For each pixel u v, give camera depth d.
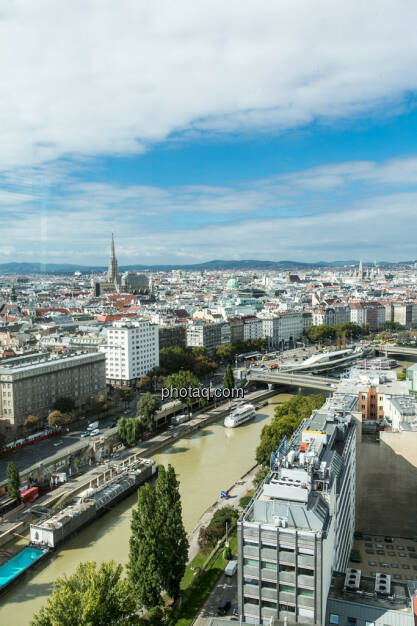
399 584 165.38
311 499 157.25
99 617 142.25
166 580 184.75
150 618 171.75
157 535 184.38
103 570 155.75
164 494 196.38
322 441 193.62
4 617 198.88
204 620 184.12
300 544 144.38
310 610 145.62
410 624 146.88
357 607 151.88
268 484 157.25
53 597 146.25
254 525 149.50
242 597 153.62
